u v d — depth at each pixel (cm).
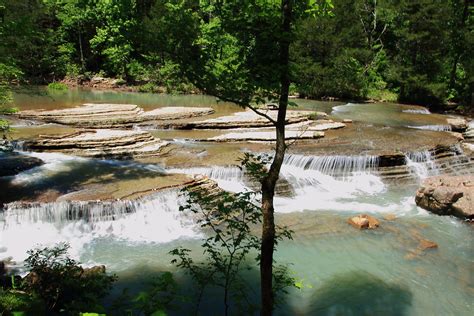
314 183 1372
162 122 1959
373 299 766
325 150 1542
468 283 822
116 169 1322
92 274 699
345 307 741
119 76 3966
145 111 2278
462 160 1603
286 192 1303
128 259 890
